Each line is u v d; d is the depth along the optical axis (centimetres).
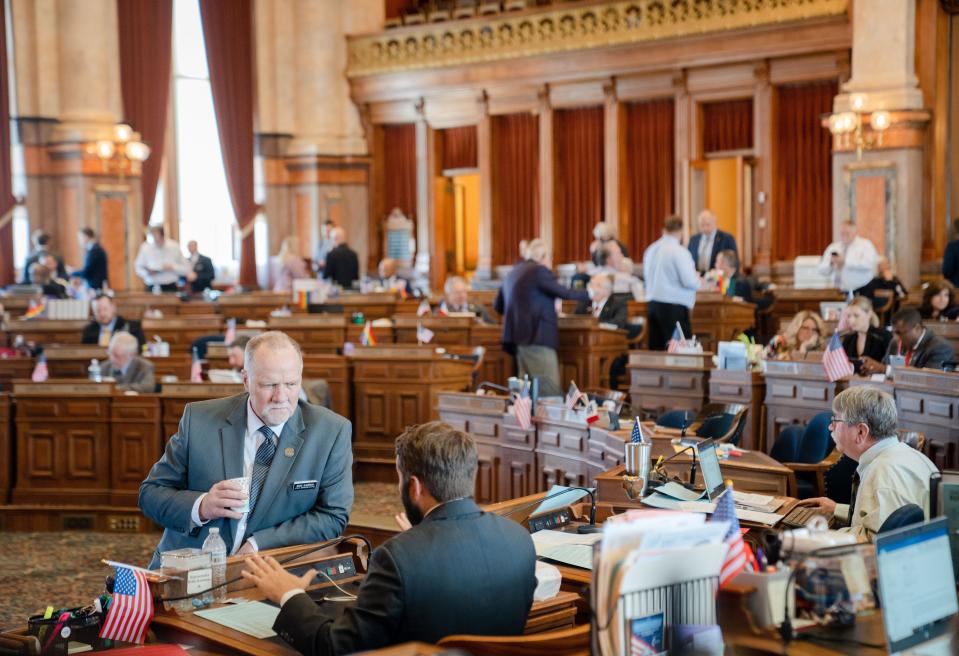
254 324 1188
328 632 280
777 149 1648
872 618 262
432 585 280
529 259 990
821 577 262
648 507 431
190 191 2112
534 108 1861
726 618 257
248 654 286
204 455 375
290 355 368
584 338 1034
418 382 933
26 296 1441
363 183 2055
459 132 1970
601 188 1827
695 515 255
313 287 1426
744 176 1655
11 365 1013
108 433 801
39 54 1805
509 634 292
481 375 1148
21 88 1798
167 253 1614
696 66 1688
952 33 1552
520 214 1909
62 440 802
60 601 618
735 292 1219
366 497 876
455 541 286
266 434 376
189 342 1263
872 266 1160
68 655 305
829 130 1588
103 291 1445
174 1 2088
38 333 1206
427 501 296
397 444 304
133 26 1900
